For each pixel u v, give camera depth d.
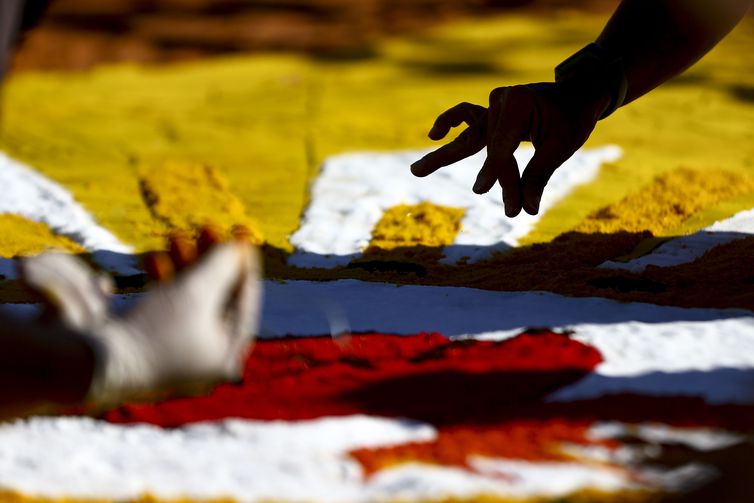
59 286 5.54
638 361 9.38
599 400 8.36
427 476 7.02
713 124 22.12
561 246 14.39
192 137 22.45
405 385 8.78
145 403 8.30
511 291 12.15
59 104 26.36
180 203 17.38
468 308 11.20
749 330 10.20
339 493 6.82
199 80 29.33
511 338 10.04
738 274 12.42
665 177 17.91
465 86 26.67
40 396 5.18
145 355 5.33
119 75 30.41
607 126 21.86
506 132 11.02
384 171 18.86
